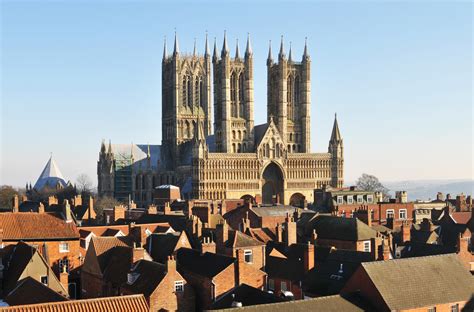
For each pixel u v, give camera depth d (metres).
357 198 189.88
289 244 108.75
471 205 177.38
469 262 103.81
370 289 74.75
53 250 109.31
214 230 121.94
